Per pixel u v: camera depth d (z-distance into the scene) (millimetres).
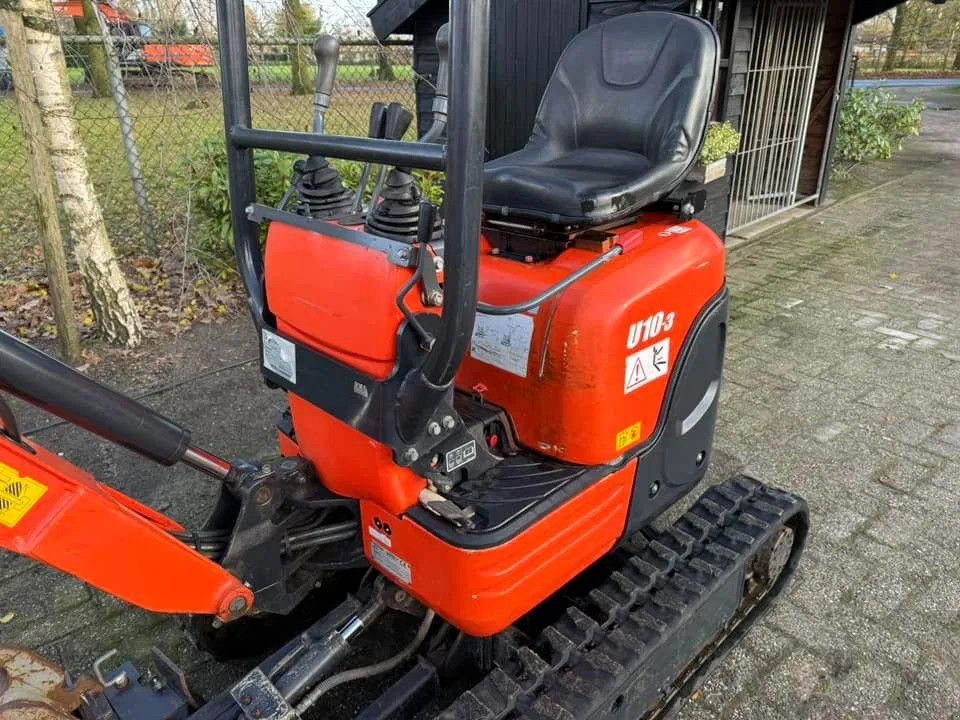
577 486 1849
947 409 3799
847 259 6238
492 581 1646
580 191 1943
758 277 5820
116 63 5086
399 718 1820
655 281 1944
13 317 4684
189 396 3850
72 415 1427
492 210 2127
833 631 2424
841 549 2795
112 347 4367
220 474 1710
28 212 6176
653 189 2051
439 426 1550
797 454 3408
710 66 2213
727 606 2281
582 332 1807
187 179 5227
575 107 2477
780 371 4219
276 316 1728
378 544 1812
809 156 7914
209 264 5359
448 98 1196
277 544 1780
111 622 2451
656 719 2062
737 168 6844
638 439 2047
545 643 1885
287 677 1700
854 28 7598
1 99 6188
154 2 4949
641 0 5020
